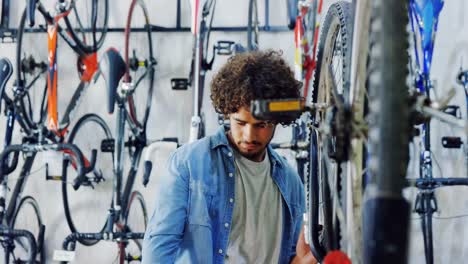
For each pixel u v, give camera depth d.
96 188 3.26
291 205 1.42
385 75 0.60
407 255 0.57
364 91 0.79
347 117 0.78
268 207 1.38
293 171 1.45
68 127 3.08
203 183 1.29
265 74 1.23
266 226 1.36
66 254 2.78
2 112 3.29
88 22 3.30
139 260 3.10
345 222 0.88
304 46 2.18
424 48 2.45
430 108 0.70
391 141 0.59
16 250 3.23
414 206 2.68
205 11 2.79
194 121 2.53
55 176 3.14
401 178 0.59
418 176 2.84
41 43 3.30
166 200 1.27
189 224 1.27
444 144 2.92
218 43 2.91
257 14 2.99
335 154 0.83
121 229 2.86
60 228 3.25
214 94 1.33
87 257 3.22
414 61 2.16
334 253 0.84
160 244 1.22
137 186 3.21
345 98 0.85
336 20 1.08
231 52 2.72
